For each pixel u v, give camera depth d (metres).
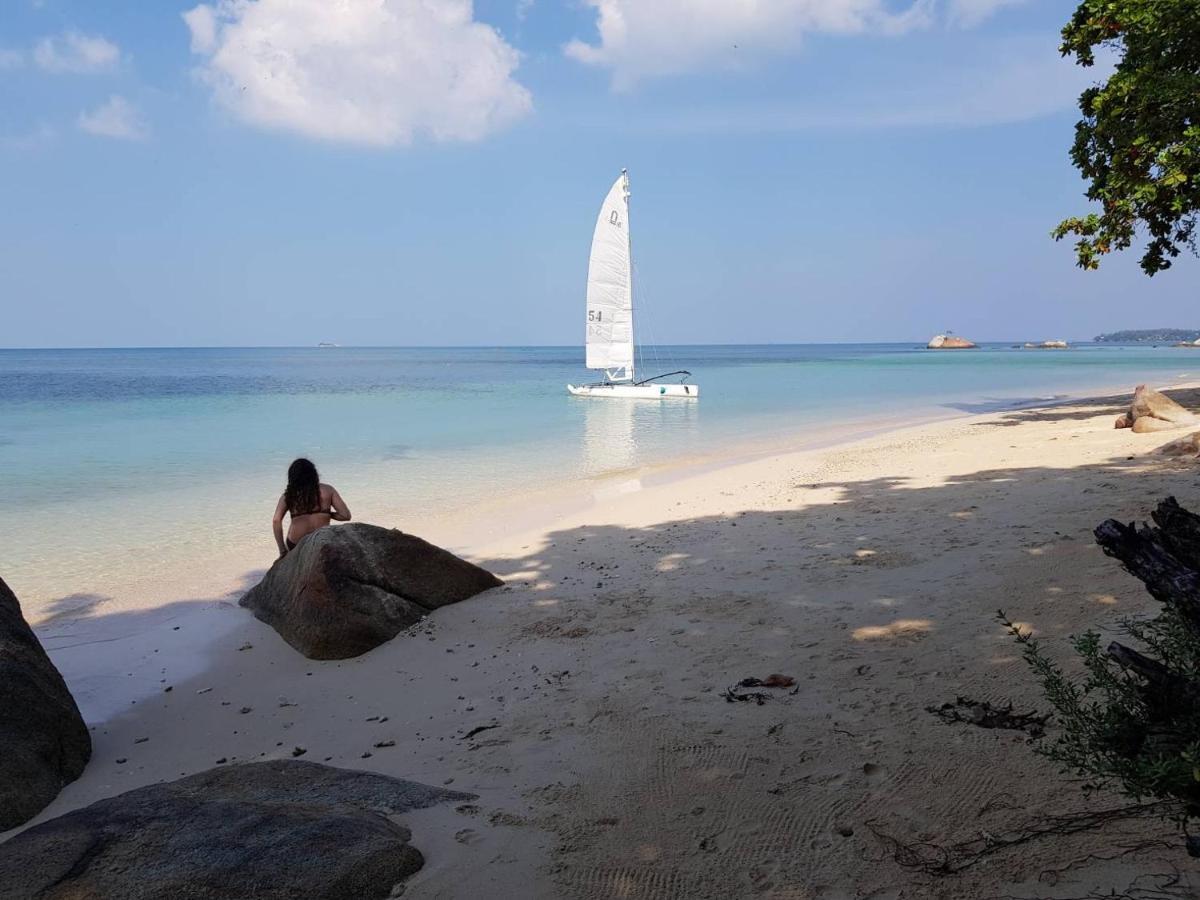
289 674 6.41
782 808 3.74
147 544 11.16
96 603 8.52
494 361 146.25
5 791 4.29
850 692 4.98
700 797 3.91
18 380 65.56
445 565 7.65
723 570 8.19
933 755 4.05
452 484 15.30
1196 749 2.33
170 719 5.66
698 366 89.00
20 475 16.94
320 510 8.35
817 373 67.00
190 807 3.64
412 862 3.38
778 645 5.95
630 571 8.48
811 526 9.87
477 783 4.23
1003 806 3.52
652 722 4.83
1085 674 4.67
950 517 9.54
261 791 3.99
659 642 6.28
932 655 5.39
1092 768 2.73
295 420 29.11
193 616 8.02
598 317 42.53
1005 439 17.45
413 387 54.53
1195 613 2.46
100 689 6.24
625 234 41.38
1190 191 17.69
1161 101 17.56
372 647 6.71
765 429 24.69
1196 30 17.45
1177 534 2.57
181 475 16.98
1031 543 7.84
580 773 4.26
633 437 23.00
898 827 3.48
